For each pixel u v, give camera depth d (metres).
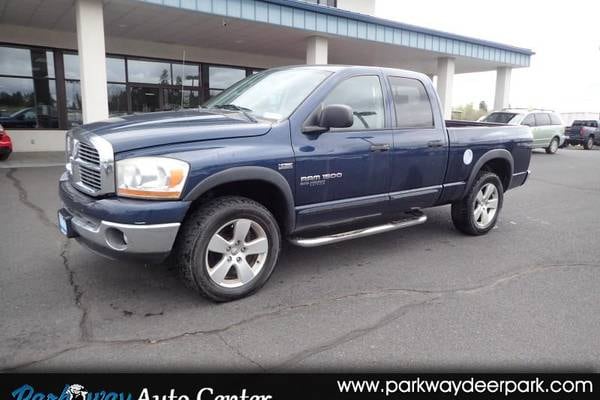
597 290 4.20
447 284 4.29
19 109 14.45
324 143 4.10
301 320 3.51
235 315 3.56
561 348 3.18
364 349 3.13
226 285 3.72
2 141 11.47
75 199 3.58
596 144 24.69
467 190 5.60
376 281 4.32
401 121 4.79
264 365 2.93
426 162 4.98
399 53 17.28
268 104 4.26
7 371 2.79
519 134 6.18
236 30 13.41
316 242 4.16
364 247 5.37
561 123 19.09
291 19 12.37
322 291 4.06
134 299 3.78
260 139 3.73
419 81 5.05
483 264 4.86
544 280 4.43
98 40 10.45
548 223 6.77
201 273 3.54
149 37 14.91
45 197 7.60
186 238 3.50
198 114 4.09
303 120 4.00
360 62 20.45
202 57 17.27
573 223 6.79
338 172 4.21
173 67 16.86
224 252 3.67
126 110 16.12
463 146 5.36
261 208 3.80
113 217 3.22
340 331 3.36
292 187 3.93
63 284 4.04
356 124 4.39
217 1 10.94
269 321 3.48
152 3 10.20
